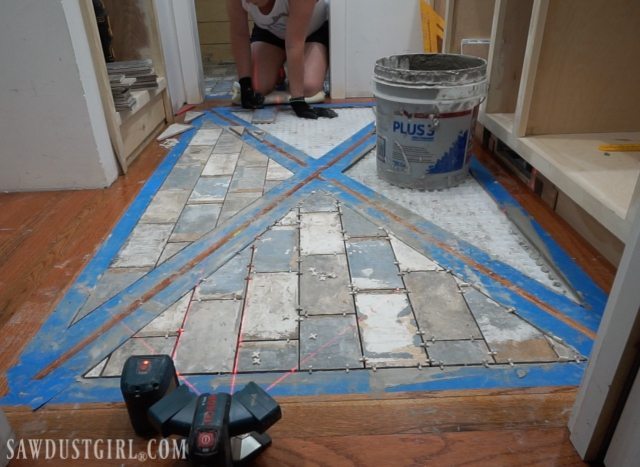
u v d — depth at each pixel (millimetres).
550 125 1627
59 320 1122
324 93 3088
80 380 952
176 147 2223
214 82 3605
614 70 1539
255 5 2521
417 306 1127
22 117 1677
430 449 791
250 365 971
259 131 2402
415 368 952
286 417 852
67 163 1765
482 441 802
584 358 964
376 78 1674
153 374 796
